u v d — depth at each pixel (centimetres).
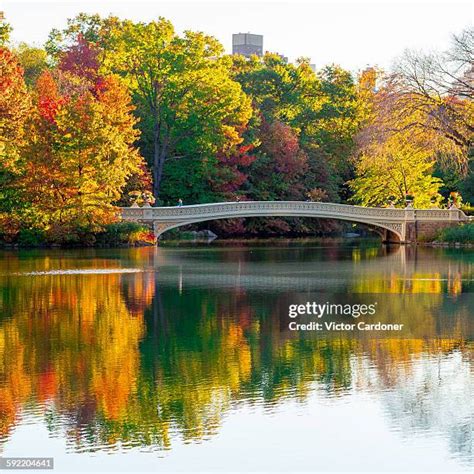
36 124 6725
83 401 2439
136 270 5225
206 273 5169
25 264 5425
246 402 2452
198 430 2250
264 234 9988
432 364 2866
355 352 3027
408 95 7456
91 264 5500
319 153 10412
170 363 2834
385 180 8912
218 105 8744
